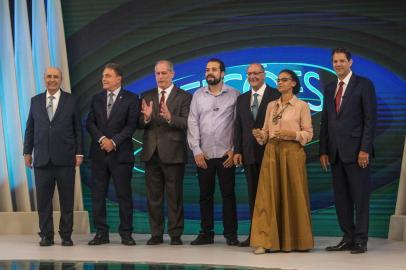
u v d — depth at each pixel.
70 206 6.25
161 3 7.21
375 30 6.80
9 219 7.20
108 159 6.28
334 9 6.88
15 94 7.28
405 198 6.61
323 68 6.91
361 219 5.63
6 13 7.31
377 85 6.80
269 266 4.92
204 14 7.13
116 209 7.30
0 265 5.00
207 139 6.19
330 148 5.77
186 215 7.14
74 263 5.10
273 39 7.00
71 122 6.22
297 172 5.63
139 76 7.26
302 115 5.74
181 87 7.17
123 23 7.29
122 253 5.67
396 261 5.15
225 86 6.28
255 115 6.01
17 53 7.38
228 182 6.20
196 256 5.46
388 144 6.77
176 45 7.19
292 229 5.66
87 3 7.35
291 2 6.96
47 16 7.37
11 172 7.36
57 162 6.14
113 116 6.29
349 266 4.90
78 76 7.38
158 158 6.27
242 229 7.03
